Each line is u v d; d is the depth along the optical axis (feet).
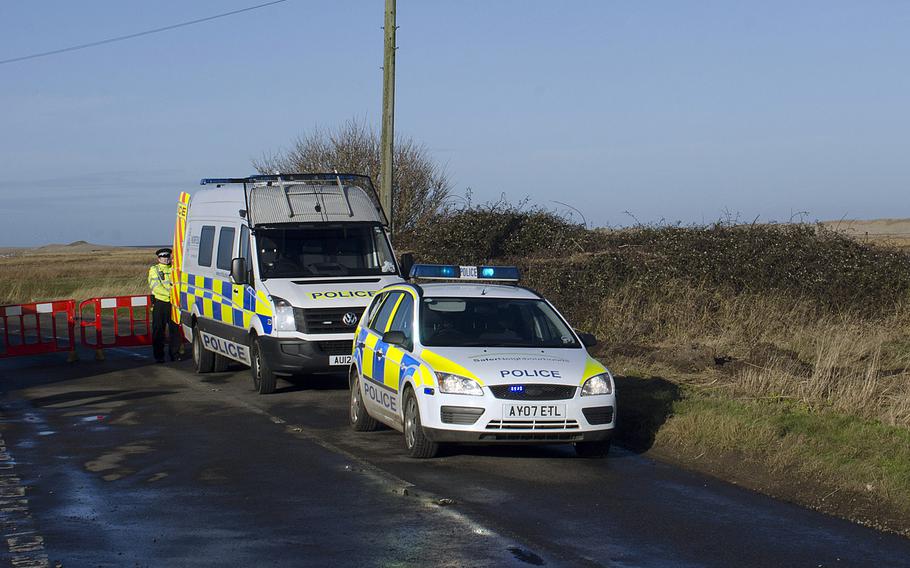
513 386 31.58
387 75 66.23
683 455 33.86
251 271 50.52
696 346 54.24
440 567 21.22
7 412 44.14
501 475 30.71
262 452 34.58
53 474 31.04
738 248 68.08
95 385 53.36
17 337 82.48
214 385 53.16
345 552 22.36
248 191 52.95
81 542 23.29
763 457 31.94
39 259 299.79
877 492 27.53
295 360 47.32
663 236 71.67
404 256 53.01
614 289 65.41
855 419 35.96
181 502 27.27
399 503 27.04
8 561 21.77
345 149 104.53
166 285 64.49
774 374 43.75
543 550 22.53
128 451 34.83
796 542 23.38
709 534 24.02
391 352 35.68
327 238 52.03
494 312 36.17
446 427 31.68
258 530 24.30
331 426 40.24
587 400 32.04
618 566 21.36
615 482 29.81
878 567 21.45
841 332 57.31
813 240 69.00
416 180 101.96
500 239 76.74
